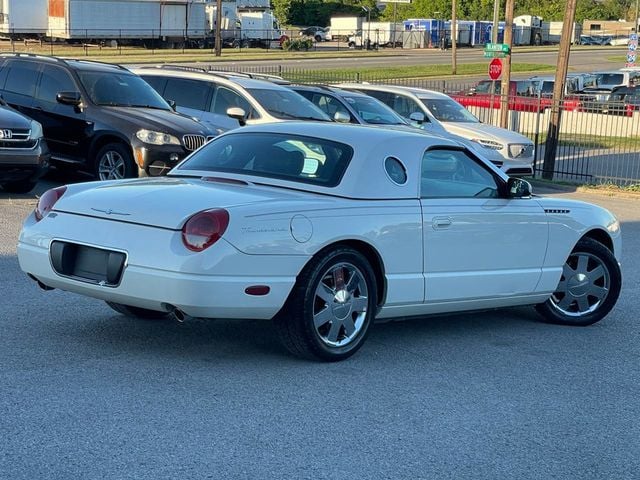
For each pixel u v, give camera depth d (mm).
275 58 58938
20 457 4406
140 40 63594
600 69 64312
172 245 5500
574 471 4672
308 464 4516
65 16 57094
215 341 6586
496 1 36500
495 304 7172
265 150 6660
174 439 4727
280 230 5707
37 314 7059
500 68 26719
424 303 6633
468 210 6762
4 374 5598
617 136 26500
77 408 5090
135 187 6180
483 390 5883
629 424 5410
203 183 6309
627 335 7629
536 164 21609
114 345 6344
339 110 16391
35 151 12133
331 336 6137
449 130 18203
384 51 77000
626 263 11023
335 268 6039
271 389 5598
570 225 7555
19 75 14539
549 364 6602
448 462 4668
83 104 13734
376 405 5449
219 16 57250
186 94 15555
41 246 6023
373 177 6344
